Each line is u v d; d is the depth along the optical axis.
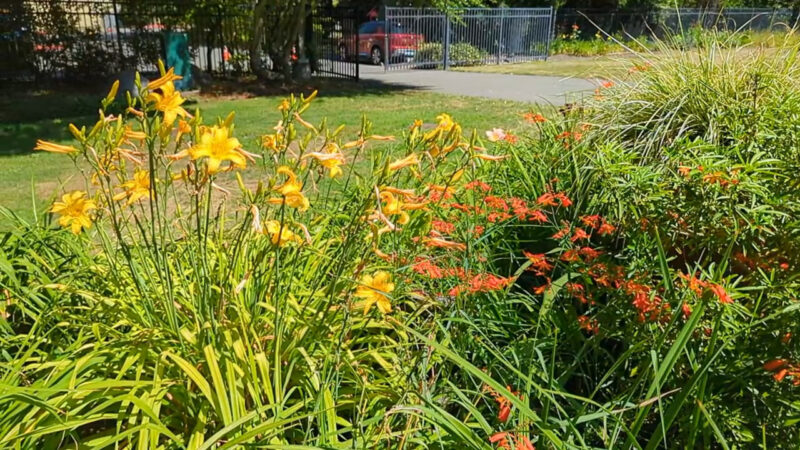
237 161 1.72
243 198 2.21
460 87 14.86
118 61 14.37
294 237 1.99
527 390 1.64
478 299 2.37
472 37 21.95
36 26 13.49
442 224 2.64
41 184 6.07
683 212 2.43
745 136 2.84
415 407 1.54
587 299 2.29
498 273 2.80
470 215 2.92
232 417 1.63
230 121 1.75
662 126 3.53
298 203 1.78
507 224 2.92
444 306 2.34
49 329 2.33
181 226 2.57
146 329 2.00
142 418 1.67
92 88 13.61
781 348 1.81
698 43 4.17
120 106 10.59
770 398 1.80
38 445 1.69
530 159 3.65
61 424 1.52
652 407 1.96
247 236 2.47
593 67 5.80
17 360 1.97
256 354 1.79
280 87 14.33
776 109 2.91
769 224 2.22
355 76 16.30
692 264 2.62
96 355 1.88
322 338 2.06
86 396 1.74
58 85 13.71
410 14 20.31
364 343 2.37
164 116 1.78
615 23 27.62
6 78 13.36
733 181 2.25
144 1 14.37
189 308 2.12
